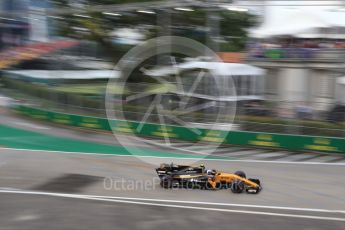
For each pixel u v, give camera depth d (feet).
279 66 95.86
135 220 32.73
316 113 67.56
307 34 96.43
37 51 138.72
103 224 31.81
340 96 82.02
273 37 99.55
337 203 39.06
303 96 73.41
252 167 53.93
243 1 93.50
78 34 116.37
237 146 68.54
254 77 85.81
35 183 43.42
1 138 70.59
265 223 32.73
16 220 32.40
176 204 37.01
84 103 83.97
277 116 69.36
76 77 115.96
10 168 49.93
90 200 37.73
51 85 103.60
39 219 32.68
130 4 98.07
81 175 47.14
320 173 51.29
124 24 111.04
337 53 89.20
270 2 94.79
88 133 77.00
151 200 37.99
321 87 89.56
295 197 40.70
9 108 101.04
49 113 87.04
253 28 114.73
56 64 126.31
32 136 73.10
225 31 114.52
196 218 33.47
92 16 108.68
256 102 75.72
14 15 125.49
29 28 159.84
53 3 118.42
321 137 64.03
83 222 32.14
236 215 34.47
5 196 38.45
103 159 56.34
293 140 65.36
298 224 32.73
